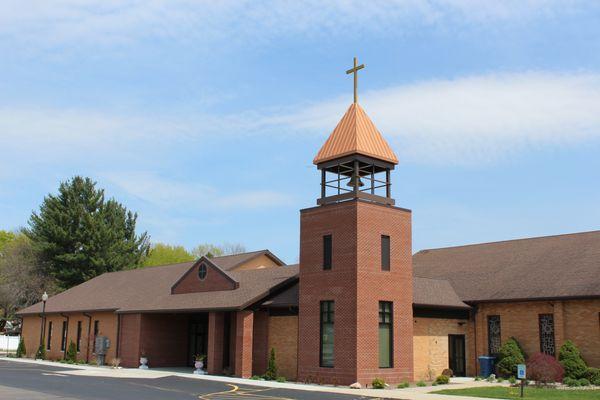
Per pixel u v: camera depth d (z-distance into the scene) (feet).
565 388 91.76
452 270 136.15
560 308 107.96
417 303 108.78
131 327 136.98
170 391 80.23
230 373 112.37
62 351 161.89
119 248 232.12
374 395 79.46
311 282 103.81
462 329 119.85
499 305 117.70
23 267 225.76
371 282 98.53
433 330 113.80
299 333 103.86
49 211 227.40
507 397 77.36
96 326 151.23
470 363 119.14
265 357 110.93
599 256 114.21
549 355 104.83
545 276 115.85
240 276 128.77
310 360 101.09
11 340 226.99
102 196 236.43
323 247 103.40
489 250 139.33
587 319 104.73
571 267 114.73
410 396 78.18
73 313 156.97
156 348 135.23
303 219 107.65
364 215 99.71
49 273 225.56
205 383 93.56
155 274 161.68
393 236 104.27
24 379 95.66
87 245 223.92
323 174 106.93
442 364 114.01
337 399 73.61
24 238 257.96
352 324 95.66
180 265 160.56
